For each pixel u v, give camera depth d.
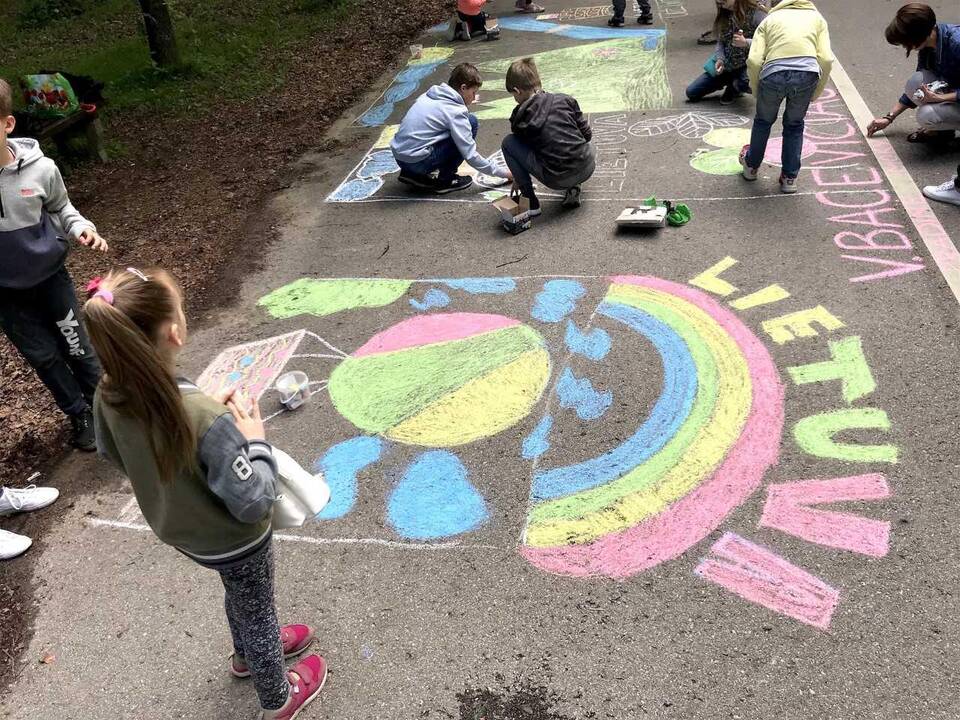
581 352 3.78
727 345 3.68
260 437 1.92
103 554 3.06
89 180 6.82
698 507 2.88
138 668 2.59
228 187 6.36
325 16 11.08
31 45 11.63
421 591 2.71
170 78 9.05
